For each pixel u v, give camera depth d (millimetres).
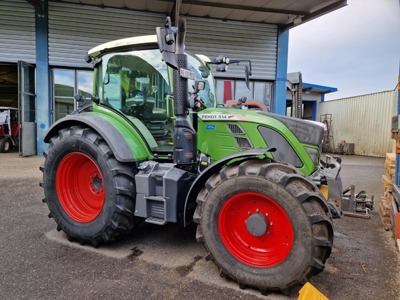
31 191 4723
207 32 9117
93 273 2262
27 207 3896
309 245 1858
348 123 14453
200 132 2701
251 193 2031
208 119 2654
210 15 8883
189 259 2523
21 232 3061
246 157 2256
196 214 2238
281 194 1926
